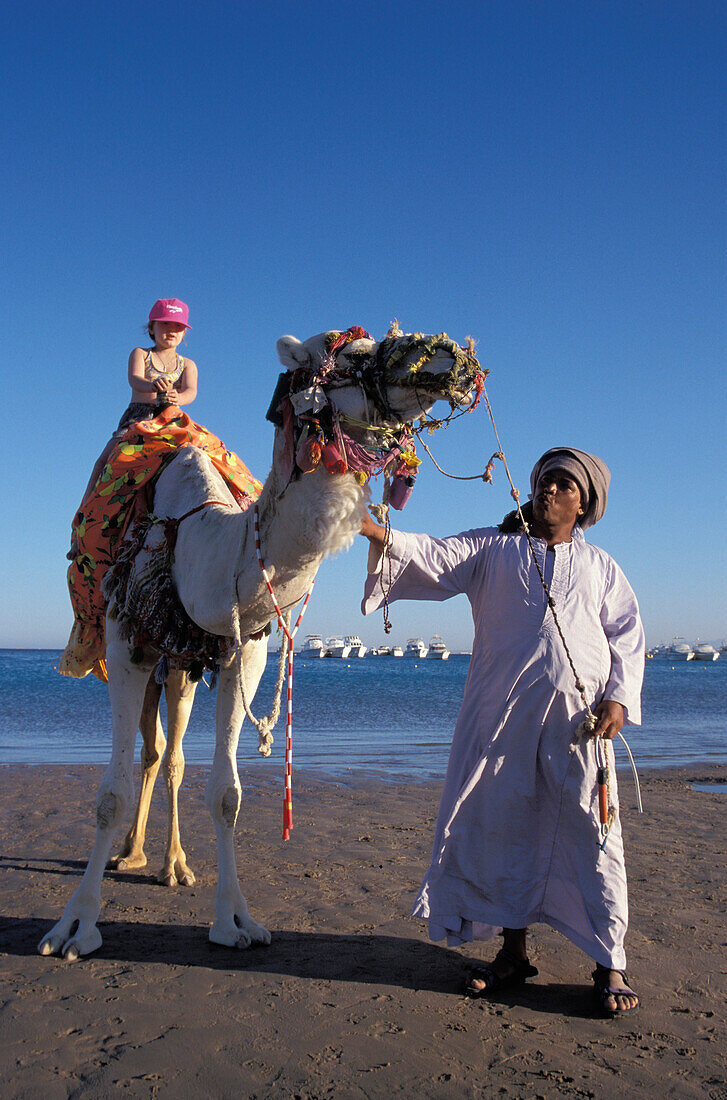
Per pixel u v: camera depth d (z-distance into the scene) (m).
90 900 4.32
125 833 7.06
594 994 3.76
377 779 10.83
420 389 3.43
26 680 44.34
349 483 3.59
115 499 5.12
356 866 6.09
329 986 3.84
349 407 3.53
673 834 7.68
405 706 26.89
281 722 19.89
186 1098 2.87
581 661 3.85
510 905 3.83
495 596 4.00
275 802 8.77
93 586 5.31
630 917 5.05
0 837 6.79
